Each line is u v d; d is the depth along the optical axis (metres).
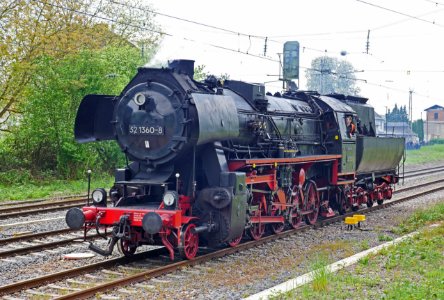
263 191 14.16
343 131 18.72
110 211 11.33
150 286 9.59
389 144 22.41
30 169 27.86
